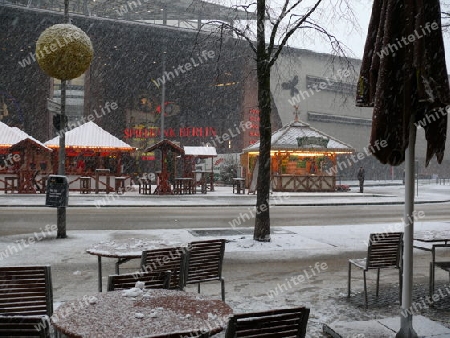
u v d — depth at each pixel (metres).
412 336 4.46
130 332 3.01
